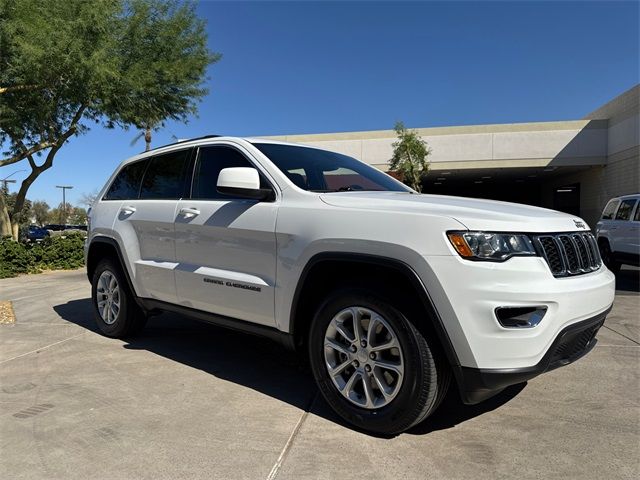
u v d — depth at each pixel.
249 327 3.72
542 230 2.85
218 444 2.92
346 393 3.11
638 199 10.38
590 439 2.98
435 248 2.71
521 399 3.61
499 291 2.61
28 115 14.73
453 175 29.92
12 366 4.37
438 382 2.81
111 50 13.10
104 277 5.34
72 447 2.89
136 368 4.30
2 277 11.54
